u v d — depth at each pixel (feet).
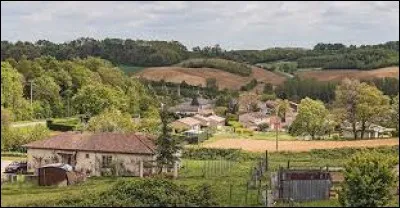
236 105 619.67
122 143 235.81
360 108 371.35
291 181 171.63
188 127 467.52
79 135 245.86
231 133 449.89
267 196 165.68
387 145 314.35
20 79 445.78
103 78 554.46
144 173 230.27
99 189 179.52
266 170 237.45
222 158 301.63
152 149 231.50
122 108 463.42
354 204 151.33
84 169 236.02
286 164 258.98
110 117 331.57
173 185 165.58
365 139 356.79
